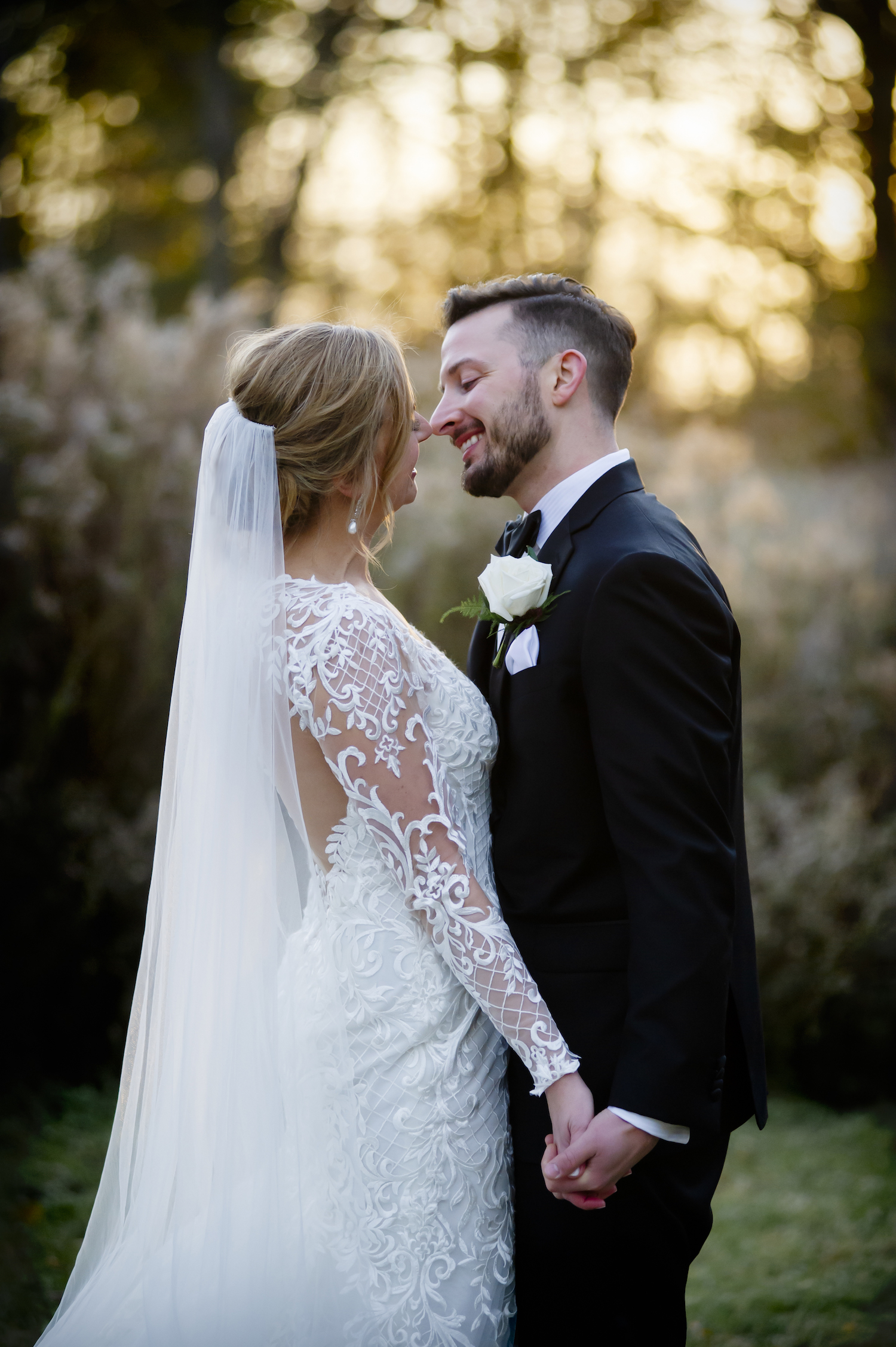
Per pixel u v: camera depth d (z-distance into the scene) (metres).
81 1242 3.15
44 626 4.86
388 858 1.72
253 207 9.78
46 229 9.41
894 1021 5.03
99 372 5.16
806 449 10.03
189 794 1.80
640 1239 1.76
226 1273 1.64
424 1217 1.70
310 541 1.91
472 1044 1.80
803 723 6.37
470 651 2.18
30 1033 4.38
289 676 1.75
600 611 1.75
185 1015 1.75
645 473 6.73
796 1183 4.03
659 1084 1.58
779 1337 2.95
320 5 9.67
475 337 2.07
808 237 10.16
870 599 6.55
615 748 1.71
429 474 5.57
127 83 9.73
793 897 5.32
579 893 1.85
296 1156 1.71
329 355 1.87
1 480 4.72
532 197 10.07
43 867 4.48
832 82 9.77
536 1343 1.81
